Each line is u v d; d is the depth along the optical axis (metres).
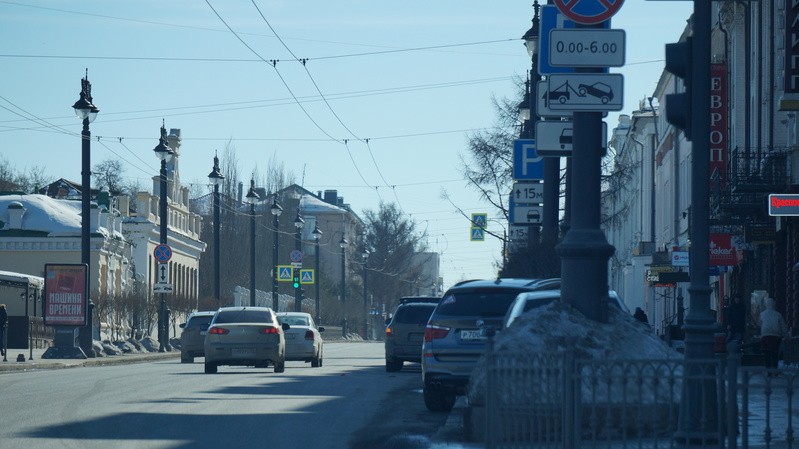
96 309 66.44
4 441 16.61
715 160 49.06
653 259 70.69
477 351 22.45
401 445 16.95
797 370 12.62
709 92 14.48
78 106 48.38
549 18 24.38
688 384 12.84
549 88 16.81
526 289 22.88
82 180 49.06
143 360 57.25
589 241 16.86
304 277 110.56
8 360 46.22
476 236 77.25
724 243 46.47
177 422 19.91
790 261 44.75
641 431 12.87
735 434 12.60
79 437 17.31
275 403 24.50
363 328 141.25
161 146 62.69
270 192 140.00
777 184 43.31
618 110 16.78
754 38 50.94
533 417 13.26
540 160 38.78
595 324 16.52
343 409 23.42
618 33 16.78
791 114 43.84
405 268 185.00
